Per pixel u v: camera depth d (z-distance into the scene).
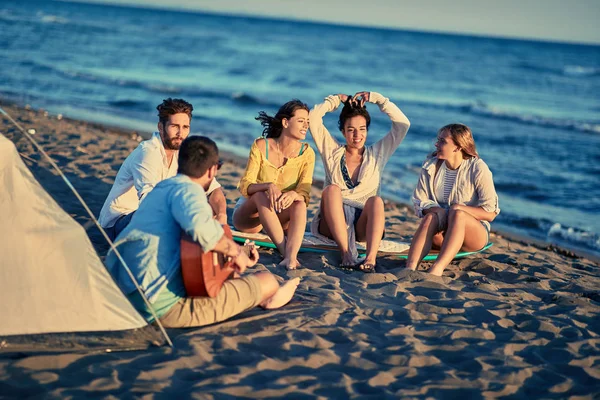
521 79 42.94
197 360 3.15
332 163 5.16
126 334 3.23
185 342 3.32
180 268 3.30
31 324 3.16
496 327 3.88
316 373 3.12
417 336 3.70
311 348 3.39
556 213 10.49
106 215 4.68
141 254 3.27
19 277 3.15
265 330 3.57
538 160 15.58
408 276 4.75
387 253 5.42
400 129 5.11
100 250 4.58
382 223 4.92
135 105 19.42
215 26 95.62
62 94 19.94
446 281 4.77
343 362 3.26
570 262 6.45
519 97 33.16
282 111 4.91
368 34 118.31
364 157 5.14
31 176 3.15
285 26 129.62
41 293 3.17
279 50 52.97
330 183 5.20
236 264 3.42
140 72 29.62
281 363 3.20
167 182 3.33
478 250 5.26
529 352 3.55
